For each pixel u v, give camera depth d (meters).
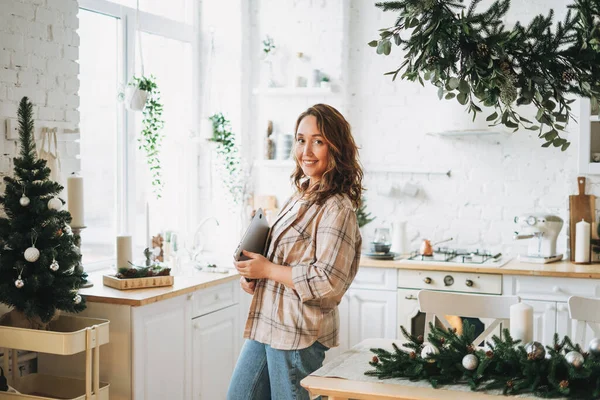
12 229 2.94
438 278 4.44
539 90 2.14
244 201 5.16
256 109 5.32
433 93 5.02
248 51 5.25
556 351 2.19
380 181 5.17
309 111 2.58
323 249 2.44
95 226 4.30
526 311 2.37
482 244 4.97
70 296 3.03
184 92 5.14
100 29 4.32
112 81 4.42
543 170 4.82
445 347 2.28
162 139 4.88
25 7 3.39
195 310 3.76
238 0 5.12
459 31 2.07
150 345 3.38
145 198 4.70
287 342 2.48
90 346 2.97
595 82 2.13
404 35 5.09
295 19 5.15
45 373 3.43
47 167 3.26
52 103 3.58
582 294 4.18
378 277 4.58
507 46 2.12
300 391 2.52
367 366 2.35
